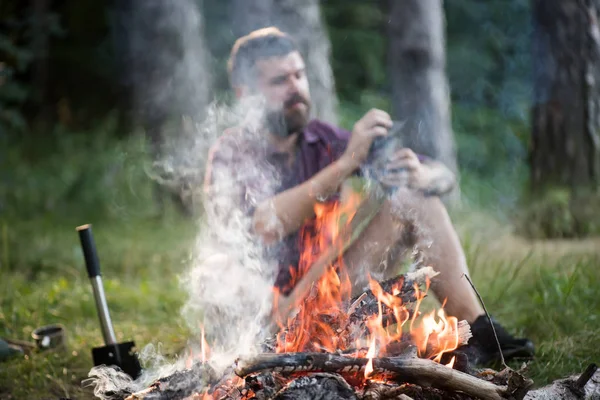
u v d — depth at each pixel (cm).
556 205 546
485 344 299
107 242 610
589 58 551
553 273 419
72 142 896
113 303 446
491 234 574
